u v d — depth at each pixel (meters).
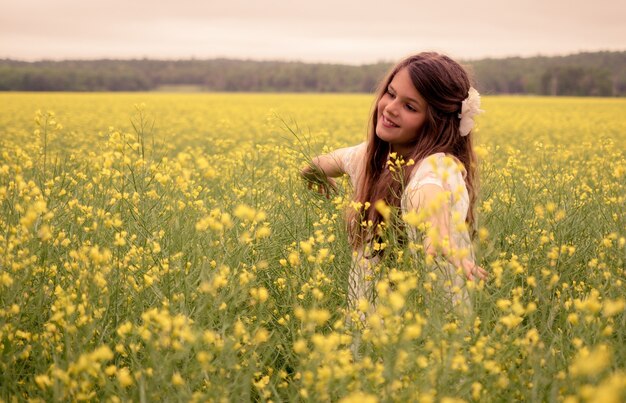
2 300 2.28
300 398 2.13
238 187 4.16
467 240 2.32
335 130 13.60
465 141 2.90
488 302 2.39
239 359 2.22
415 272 2.37
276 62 97.94
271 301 2.81
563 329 2.36
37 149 5.31
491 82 68.19
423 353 2.04
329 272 3.04
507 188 4.10
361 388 1.99
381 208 2.34
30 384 2.06
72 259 2.73
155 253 2.75
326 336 2.54
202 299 2.29
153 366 1.91
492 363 1.88
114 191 3.35
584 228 3.66
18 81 60.81
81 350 1.99
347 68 73.25
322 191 3.83
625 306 2.24
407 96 2.83
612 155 5.82
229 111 22.77
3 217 3.21
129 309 2.43
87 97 36.41
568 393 1.84
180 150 10.79
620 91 65.44
